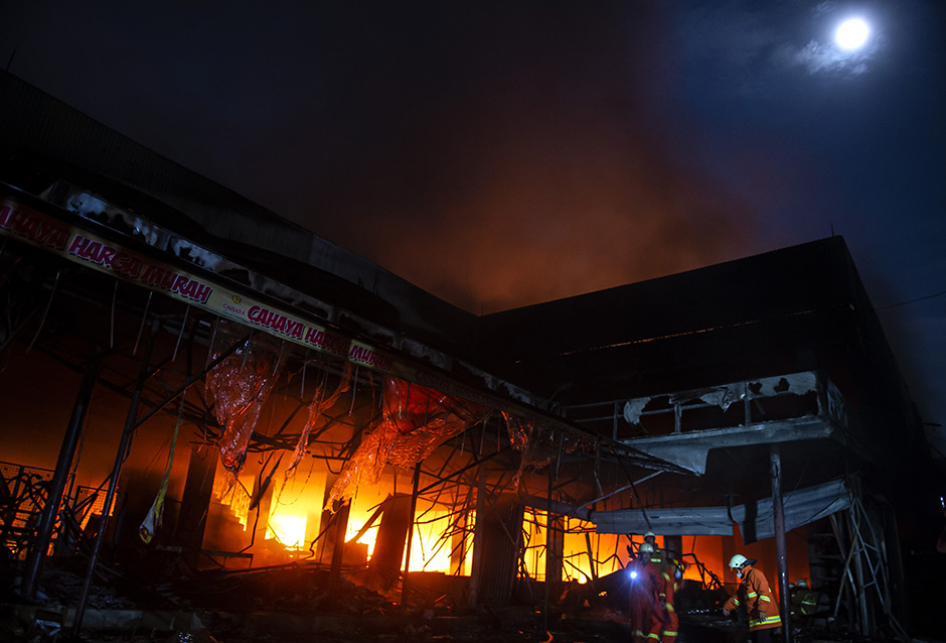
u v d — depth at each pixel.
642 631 8.39
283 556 14.12
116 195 11.12
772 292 21.52
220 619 8.61
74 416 8.45
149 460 12.87
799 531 24.97
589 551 19.09
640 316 24.22
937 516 22.00
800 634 13.34
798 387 14.03
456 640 10.34
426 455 12.60
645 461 14.42
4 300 7.66
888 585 15.83
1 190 5.79
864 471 16.72
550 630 13.05
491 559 16.38
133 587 9.22
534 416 11.37
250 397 9.57
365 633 9.96
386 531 15.77
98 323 9.30
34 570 7.70
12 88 14.00
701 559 26.30
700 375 21.64
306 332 8.25
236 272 8.60
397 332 11.24
